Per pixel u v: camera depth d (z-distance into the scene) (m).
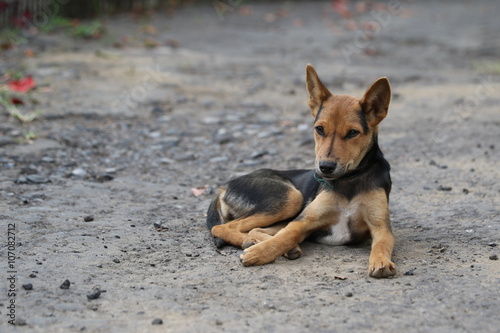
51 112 12.07
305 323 5.16
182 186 9.34
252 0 28.11
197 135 11.74
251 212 7.26
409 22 24.17
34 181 8.93
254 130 12.09
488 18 25.30
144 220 7.81
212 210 7.60
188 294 5.71
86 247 6.78
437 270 6.34
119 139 11.23
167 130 11.85
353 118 6.77
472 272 6.28
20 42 17.02
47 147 10.47
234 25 22.56
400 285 5.95
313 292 5.79
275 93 14.47
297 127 12.30
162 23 21.91
